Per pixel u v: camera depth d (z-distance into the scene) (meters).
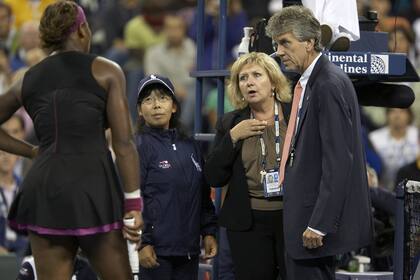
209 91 36.59
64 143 16.27
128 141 16.30
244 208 18.88
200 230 20.02
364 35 20.53
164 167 19.45
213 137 20.84
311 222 17.42
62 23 16.59
